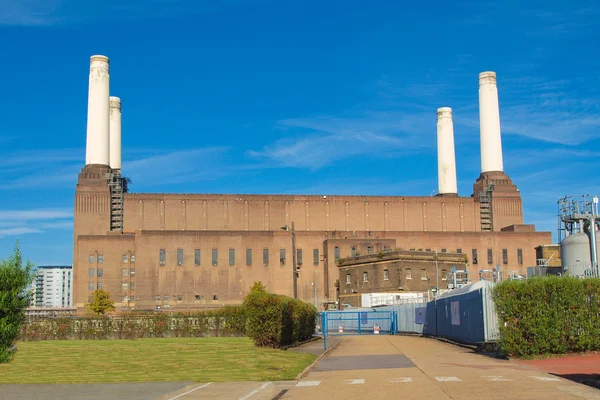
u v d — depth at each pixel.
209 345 54.22
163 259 144.88
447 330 58.75
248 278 146.62
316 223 162.88
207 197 159.75
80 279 142.38
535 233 158.00
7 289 27.77
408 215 166.75
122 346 54.66
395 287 125.94
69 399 23.70
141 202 157.00
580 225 63.16
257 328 49.91
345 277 139.62
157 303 143.12
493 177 169.38
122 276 143.75
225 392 25.12
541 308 36.25
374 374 30.69
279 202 162.38
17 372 34.59
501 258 155.88
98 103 155.12
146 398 23.41
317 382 28.69
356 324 94.12
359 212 165.12
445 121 175.75
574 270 61.84
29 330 69.69
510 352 36.44
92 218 150.88
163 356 42.91
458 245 155.25
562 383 25.23
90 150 154.75
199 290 144.75
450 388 24.64
